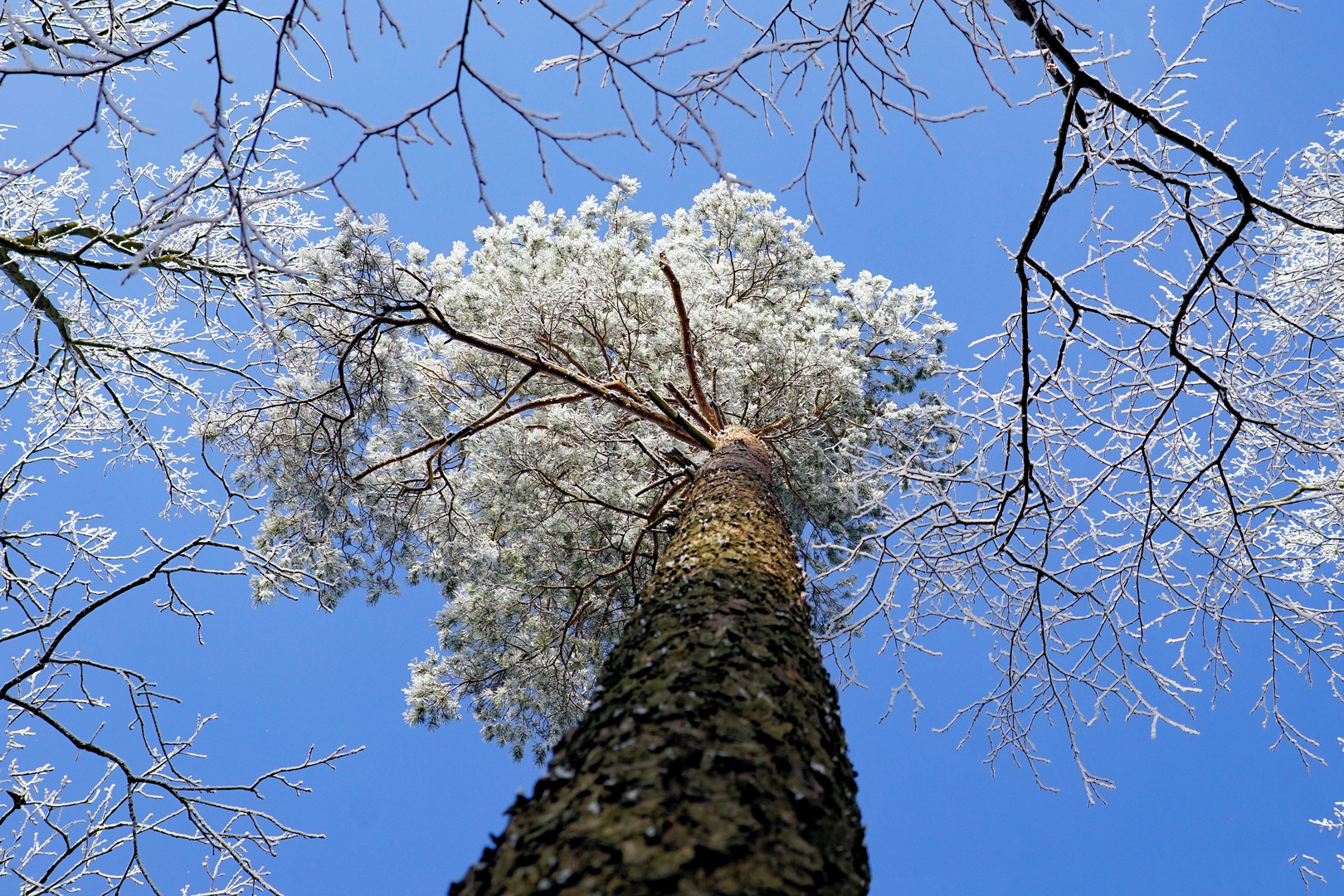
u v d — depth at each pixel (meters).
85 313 5.51
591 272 6.52
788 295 8.18
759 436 6.66
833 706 1.85
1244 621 4.23
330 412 5.87
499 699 7.72
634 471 7.41
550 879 1.07
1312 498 4.64
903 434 6.50
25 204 5.17
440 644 8.04
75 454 5.56
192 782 4.72
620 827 1.13
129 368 5.70
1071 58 2.54
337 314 5.30
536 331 6.45
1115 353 3.61
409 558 6.87
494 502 6.91
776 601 2.20
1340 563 5.24
